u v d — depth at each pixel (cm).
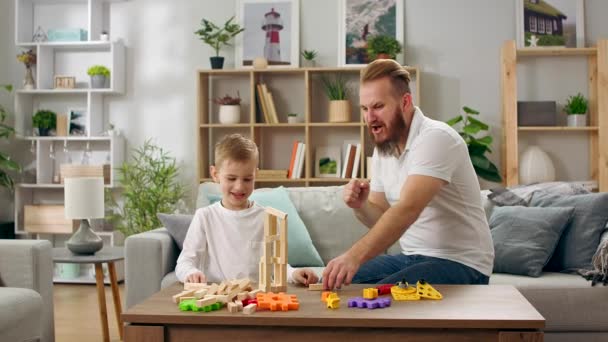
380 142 210
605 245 278
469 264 206
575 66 484
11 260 266
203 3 510
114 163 499
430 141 200
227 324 143
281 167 503
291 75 503
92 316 385
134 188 487
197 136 484
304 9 499
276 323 141
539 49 464
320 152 495
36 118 508
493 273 304
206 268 213
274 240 171
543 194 334
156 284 298
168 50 514
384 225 184
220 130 509
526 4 480
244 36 499
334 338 141
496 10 487
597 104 468
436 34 491
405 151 211
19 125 509
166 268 305
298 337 142
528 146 484
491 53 488
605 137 455
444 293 166
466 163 209
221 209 215
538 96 487
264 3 498
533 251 296
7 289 251
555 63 485
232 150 209
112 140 497
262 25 498
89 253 323
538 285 278
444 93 491
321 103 499
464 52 489
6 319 230
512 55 461
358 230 340
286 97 504
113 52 496
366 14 491
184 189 511
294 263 325
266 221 173
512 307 149
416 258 211
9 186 498
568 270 303
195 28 511
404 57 493
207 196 346
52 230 490
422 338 140
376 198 230
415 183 194
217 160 214
